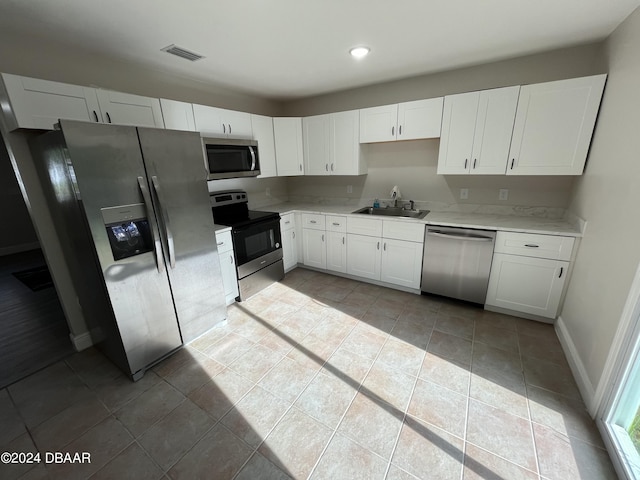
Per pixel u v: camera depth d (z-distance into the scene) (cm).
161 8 155
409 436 147
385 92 322
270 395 177
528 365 196
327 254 356
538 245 229
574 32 199
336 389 180
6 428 161
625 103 167
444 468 132
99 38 190
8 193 488
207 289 237
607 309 156
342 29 187
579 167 220
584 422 152
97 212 165
